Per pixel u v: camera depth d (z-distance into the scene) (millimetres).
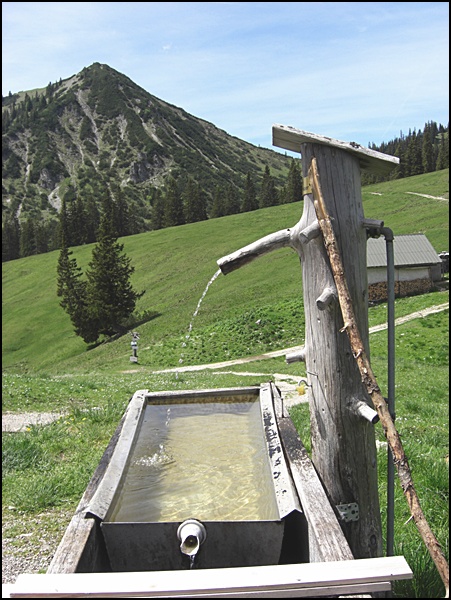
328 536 3271
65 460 8547
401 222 72750
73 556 3217
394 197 89938
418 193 91062
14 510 6703
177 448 5656
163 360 36594
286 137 4273
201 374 25609
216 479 4895
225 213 151375
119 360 39375
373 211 82438
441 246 59125
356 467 4141
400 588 4367
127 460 5129
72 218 133500
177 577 2697
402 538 5363
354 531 4145
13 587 2672
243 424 6359
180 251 81312
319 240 4102
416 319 35094
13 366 57281
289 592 2627
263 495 4477
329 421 4141
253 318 41156
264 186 149625
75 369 41188
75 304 62969
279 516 3785
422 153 141375
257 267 62969
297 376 22188
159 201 151500
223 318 47812
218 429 6203
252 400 7027
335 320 4094
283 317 40500
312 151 4156
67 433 10070
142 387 16859
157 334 48969
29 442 8953
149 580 2682
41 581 2703
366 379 3617
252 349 35812
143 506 4387
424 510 6168
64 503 6910
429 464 7523
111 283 58469
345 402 4109
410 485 3260
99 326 58656
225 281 61469
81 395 14867
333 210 4082
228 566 3781
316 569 2732
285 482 4164
